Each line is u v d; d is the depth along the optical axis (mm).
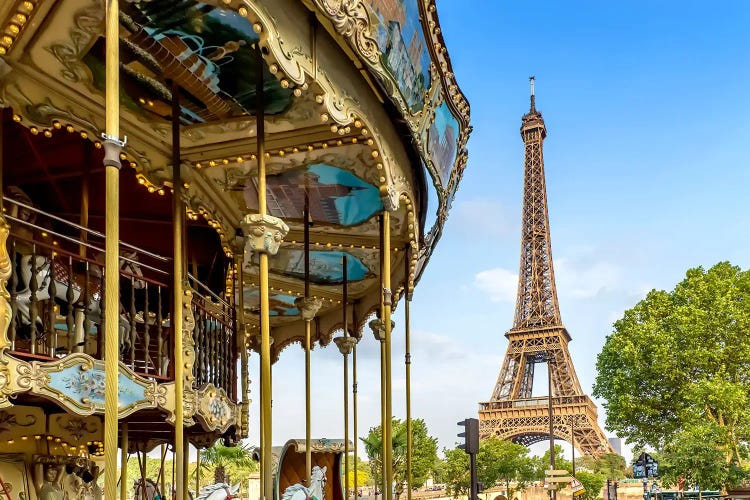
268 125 11594
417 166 13016
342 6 8461
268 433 8758
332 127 10086
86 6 8508
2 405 7395
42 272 9578
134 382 9250
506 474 72000
